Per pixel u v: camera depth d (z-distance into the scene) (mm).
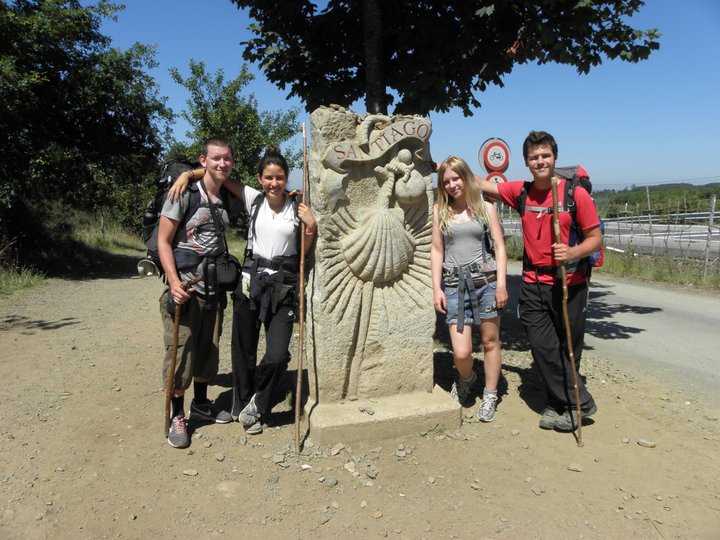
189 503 2965
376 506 2967
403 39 5797
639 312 8547
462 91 5945
